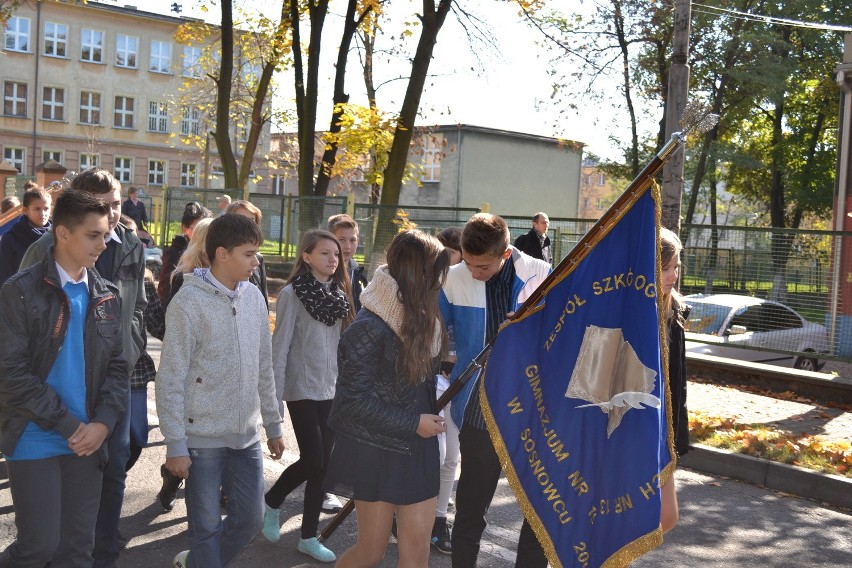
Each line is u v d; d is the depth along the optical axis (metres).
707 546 5.41
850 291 11.13
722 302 12.10
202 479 3.70
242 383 3.77
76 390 3.51
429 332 3.31
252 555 4.91
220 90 23.86
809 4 28.14
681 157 9.82
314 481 4.81
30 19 51.62
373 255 17.55
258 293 3.95
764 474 6.85
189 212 5.77
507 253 4.06
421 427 3.33
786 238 11.67
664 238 3.90
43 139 52.50
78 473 3.57
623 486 3.32
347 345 3.31
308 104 22.38
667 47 29.66
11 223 7.90
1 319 3.33
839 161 13.45
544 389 3.54
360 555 3.48
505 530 5.51
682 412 4.01
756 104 30.03
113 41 54.00
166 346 3.66
